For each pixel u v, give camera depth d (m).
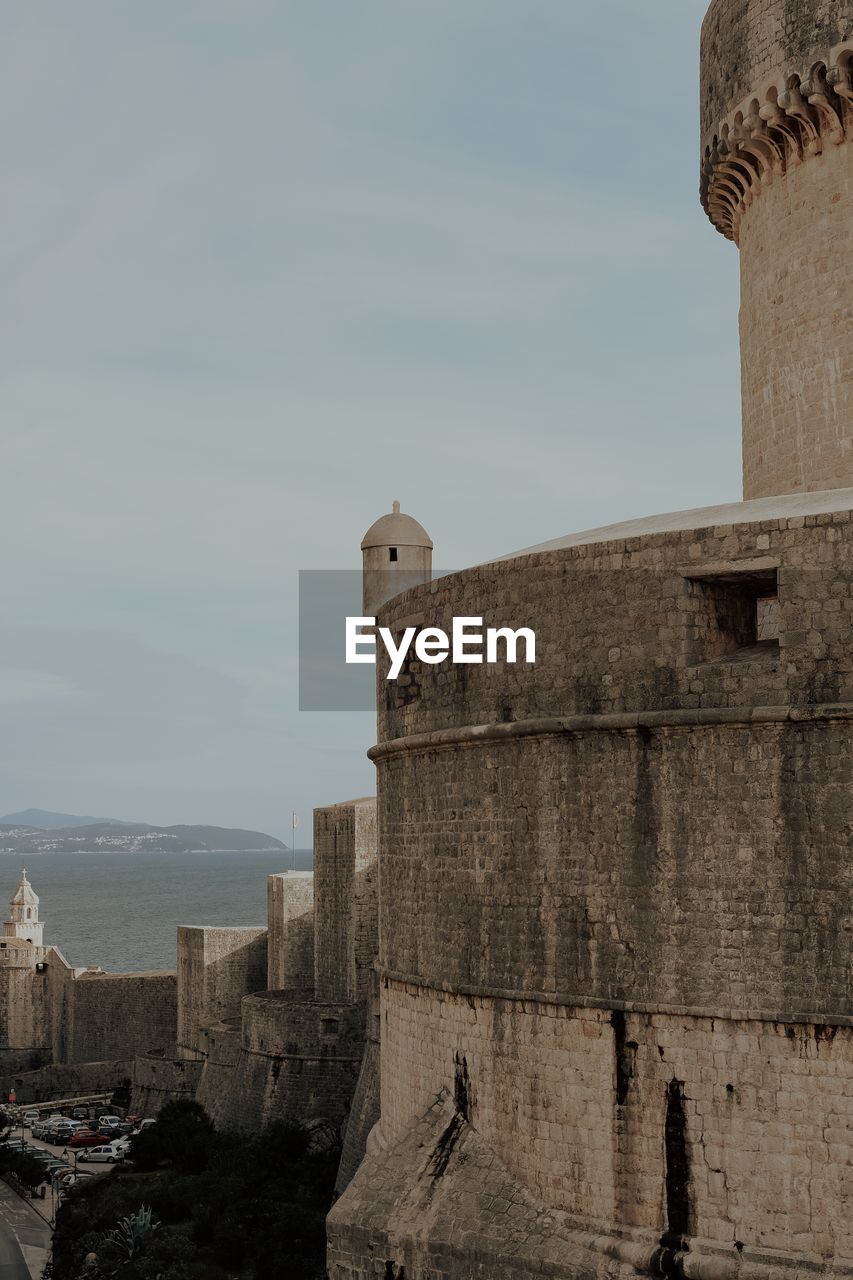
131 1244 61.84
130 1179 77.12
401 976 32.53
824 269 34.16
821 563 25.34
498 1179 28.23
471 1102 29.42
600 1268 25.94
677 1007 25.84
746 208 36.88
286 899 97.69
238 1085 82.38
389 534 44.53
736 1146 25.12
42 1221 80.25
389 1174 29.66
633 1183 26.20
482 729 29.36
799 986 24.77
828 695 25.08
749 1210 24.91
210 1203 65.25
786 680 25.45
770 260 35.66
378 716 35.72
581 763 27.61
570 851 27.66
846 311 33.81
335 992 82.81
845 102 33.06
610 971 26.80
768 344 35.75
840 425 33.97
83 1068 121.81
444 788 30.94
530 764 28.53
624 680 27.28
